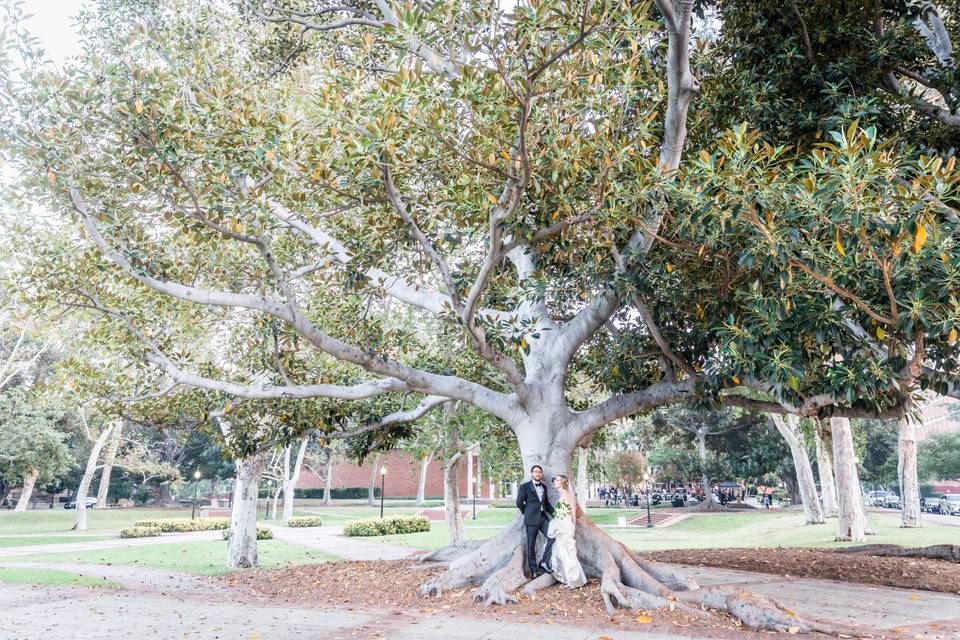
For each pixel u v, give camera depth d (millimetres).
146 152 8938
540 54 7156
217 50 12617
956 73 10008
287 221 11086
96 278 11344
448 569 10664
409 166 8695
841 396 8422
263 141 8766
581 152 8445
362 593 10148
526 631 7180
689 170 7918
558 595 9117
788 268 7344
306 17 13711
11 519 44438
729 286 9531
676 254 9891
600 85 8422
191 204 10164
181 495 74812
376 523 30594
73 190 9352
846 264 7309
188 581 13266
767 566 13625
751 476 48062
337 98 8102
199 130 8969
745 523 34719
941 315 6980
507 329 10211
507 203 8328
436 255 9133
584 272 10117
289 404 12859
